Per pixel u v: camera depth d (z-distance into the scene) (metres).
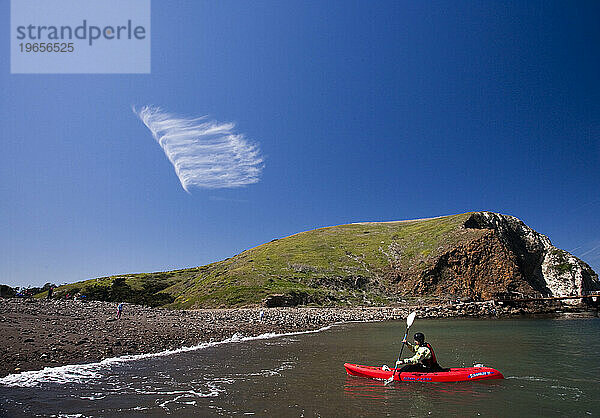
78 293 93.94
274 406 10.12
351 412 9.65
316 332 35.06
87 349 17.33
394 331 36.31
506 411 9.88
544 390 12.06
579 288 94.19
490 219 110.00
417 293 87.94
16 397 10.48
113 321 27.23
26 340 17.17
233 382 12.86
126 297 90.25
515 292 83.62
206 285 91.88
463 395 11.38
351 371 14.24
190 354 18.88
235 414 9.43
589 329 37.31
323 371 14.91
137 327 25.55
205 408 9.89
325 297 80.88
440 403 10.52
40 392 11.04
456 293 85.50
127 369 14.57
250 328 34.12
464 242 96.12
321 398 10.91
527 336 31.27
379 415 9.43
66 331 20.75
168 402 10.40
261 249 123.69
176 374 13.98
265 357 18.52
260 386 12.32
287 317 48.22
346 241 122.81
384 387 12.28
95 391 11.35
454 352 21.70
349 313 60.94
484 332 35.50
